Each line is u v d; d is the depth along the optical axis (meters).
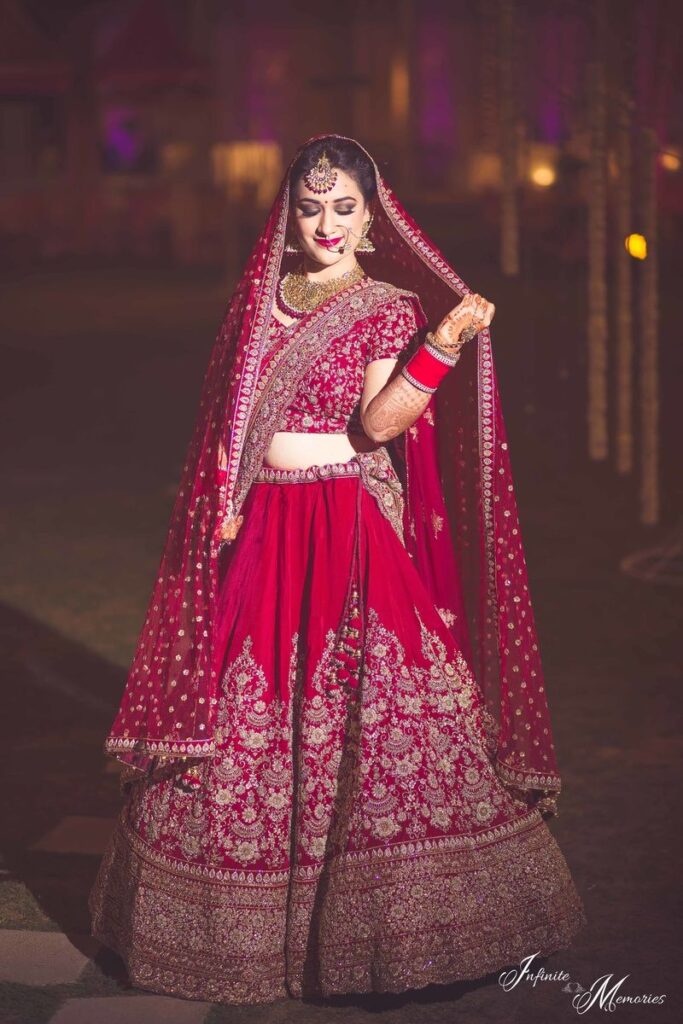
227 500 3.37
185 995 3.34
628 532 8.15
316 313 3.39
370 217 3.47
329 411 3.43
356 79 39.91
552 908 3.45
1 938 3.70
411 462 3.56
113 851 3.52
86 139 27.72
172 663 3.34
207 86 27.22
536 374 14.05
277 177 28.30
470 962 3.33
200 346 16.42
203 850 3.32
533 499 9.02
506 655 3.49
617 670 5.82
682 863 4.13
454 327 3.25
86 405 12.77
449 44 41.97
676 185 19.27
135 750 3.39
